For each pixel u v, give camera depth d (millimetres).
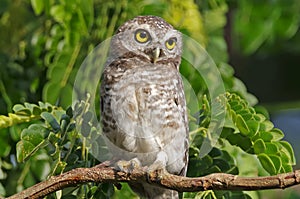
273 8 16719
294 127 19812
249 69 18656
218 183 8695
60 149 10070
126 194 11500
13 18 14188
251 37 16906
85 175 9320
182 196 10562
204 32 13672
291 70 18859
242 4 16734
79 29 13117
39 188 9344
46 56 13227
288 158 10312
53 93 12609
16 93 13523
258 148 10359
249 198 10914
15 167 12500
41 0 13242
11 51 14000
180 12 13383
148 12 13383
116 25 13344
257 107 12352
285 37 17234
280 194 14648
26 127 11211
